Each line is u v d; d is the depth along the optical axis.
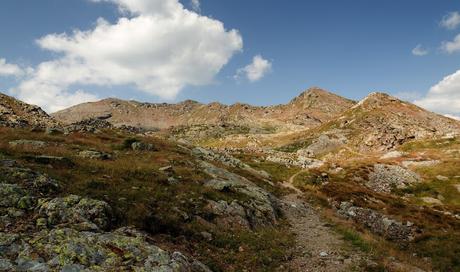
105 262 13.55
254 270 19.70
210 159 64.06
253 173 63.75
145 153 51.44
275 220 33.41
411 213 42.31
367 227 37.53
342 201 47.84
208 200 29.08
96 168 29.75
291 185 64.25
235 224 27.06
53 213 16.84
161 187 28.73
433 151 103.62
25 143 40.97
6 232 14.70
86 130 68.50
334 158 151.75
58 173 24.77
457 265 27.06
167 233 20.98
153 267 13.86
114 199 21.97
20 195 18.03
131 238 15.75
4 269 11.95
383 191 70.50
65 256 13.13
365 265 21.44
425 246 31.25
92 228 16.36
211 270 17.42
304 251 24.53
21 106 106.25
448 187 70.56
